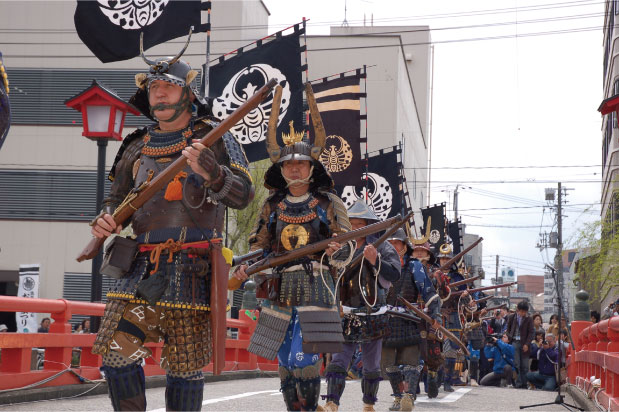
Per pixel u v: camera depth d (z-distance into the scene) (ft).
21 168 111.65
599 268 110.11
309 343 18.67
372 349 27.89
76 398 31.45
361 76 66.54
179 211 15.25
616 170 127.95
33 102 112.16
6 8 112.57
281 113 52.90
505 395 46.96
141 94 16.48
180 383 15.16
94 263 41.11
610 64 139.85
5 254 110.83
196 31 47.73
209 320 15.47
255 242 20.54
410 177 179.83
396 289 34.32
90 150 111.65
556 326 67.26
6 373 28.89
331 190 20.54
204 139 14.55
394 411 32.45
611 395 29.89
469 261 296.10
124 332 14.73
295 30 53.26
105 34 47.57
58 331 32.17
